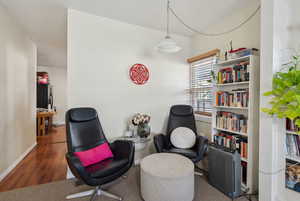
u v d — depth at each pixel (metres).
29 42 3.62
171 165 1.89
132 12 2.56
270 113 1.60
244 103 2.11
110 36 2.75
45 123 5.73
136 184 2.22
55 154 3.49
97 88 2.65
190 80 3.53
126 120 2.90
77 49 2.50
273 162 1.69
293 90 1.54
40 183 2.27
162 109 3.25
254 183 2.01
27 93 3.46
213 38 2.93
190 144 2.57
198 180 2.34
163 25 2.98
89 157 1.95
